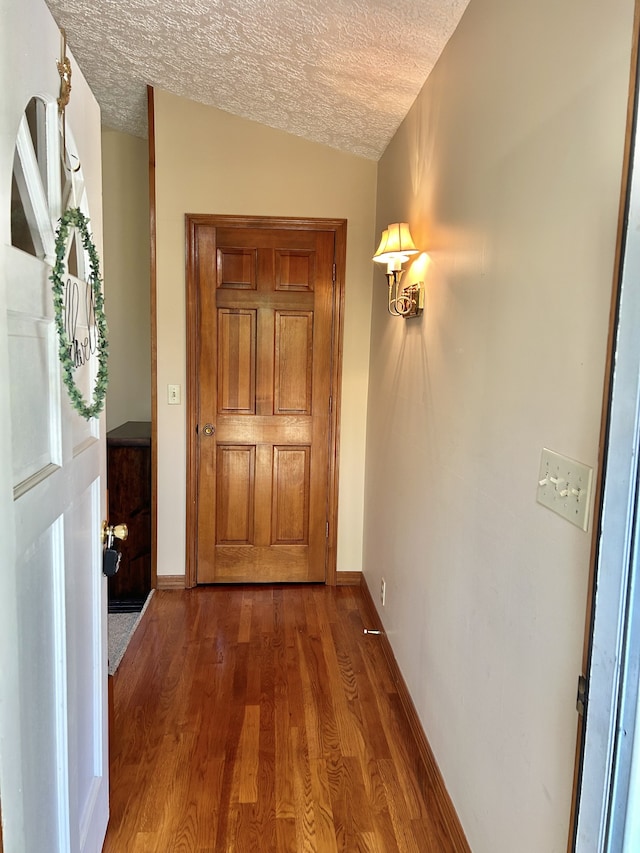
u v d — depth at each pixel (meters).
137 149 3.44
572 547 0.97
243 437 3.18
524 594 1.16
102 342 1.18
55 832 0.99
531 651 1.12
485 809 1.34
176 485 3.15
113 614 3.02
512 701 1.21
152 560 3.19
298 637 2.68
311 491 3.27
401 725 2.05
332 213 3.08
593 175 0.93
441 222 1.82
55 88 0.94
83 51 2.53
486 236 1.41
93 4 2.15
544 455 1.08
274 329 3.13
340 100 2.45
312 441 3.23
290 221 3.05
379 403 2.86
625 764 0.69
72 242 1.16
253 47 2.22
